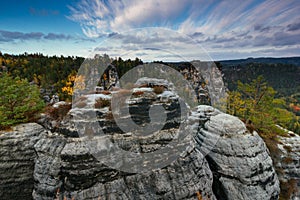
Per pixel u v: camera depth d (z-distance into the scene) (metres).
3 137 14.79
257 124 28.03
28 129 15.75
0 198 14.62
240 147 17.72
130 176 13.70
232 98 31.39
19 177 14.96
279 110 29.67
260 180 17.36
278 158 24.14
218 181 17.98
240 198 16.97
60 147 13.20
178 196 13.69
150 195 13.38
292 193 22.45
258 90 29.77
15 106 17.12
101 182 12.93
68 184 12.56
